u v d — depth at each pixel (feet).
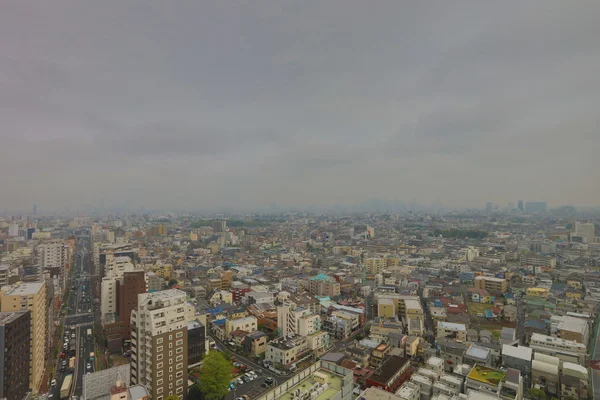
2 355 340.59
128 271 556.92
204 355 439.22
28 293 418.10
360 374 391.24
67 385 402.52
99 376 358.23
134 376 357.82
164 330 342.23
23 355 381.19
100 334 585.63
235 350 513.04
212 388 354.33
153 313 338.13
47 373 453.99
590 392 371.15
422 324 562.25
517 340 502.38
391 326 542.57
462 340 510.99
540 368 393.50
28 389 396.57
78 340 570.87
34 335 412.36
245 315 627.05
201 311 621.72
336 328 573.74
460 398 310.24
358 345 481.05
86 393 342.23
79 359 497.05
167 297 358.84
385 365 390.63
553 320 553.23
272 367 451.94
